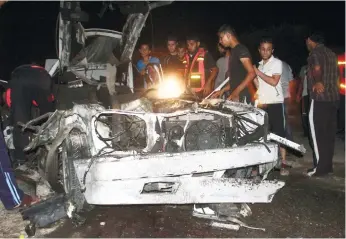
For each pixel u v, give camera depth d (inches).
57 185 172.7
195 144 166.7
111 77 229.1
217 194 158.6
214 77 259.6
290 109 447.2
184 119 174.9
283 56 629.6
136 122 171.0
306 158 262.4
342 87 324.5
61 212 161.5
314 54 219.1
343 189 205.6
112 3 264.5
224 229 159.5
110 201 149.3
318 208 181.8
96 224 163.5
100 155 153.6
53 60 256.8
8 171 169.8
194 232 156.9
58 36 248.7
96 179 149.5
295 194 197.9
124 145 167.6
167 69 267.7
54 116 171.2
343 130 330.3
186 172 153.9
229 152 158.9
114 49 256.5
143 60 272.8
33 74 220.4
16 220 168.2
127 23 250.7
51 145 163.2
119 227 160.9
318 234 157.8
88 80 232.8
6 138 224.7
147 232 156.8
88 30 255.1
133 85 259.0
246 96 216.8
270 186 165.0
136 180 150.7
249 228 161.0
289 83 259.8
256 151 164.2
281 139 179.6
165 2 254.5
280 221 168.2
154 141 161.8
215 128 168.6
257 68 226.4
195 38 258.4
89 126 159.3
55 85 226.7
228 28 208.4
